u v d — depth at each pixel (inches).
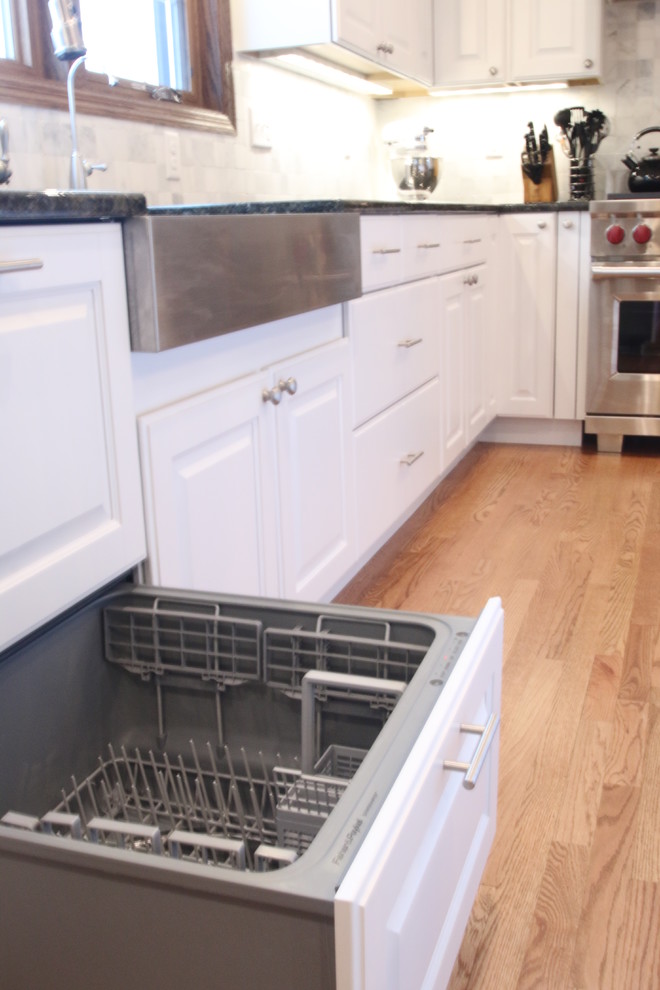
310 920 26.0
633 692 76.4
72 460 46.6
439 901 35.6
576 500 128.2
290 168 126.6
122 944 28.9
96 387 48.3
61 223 44.8
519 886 54.1
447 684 36.6
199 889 27.1
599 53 144.3
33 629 45.1
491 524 119.4
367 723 46.9
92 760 51.1
